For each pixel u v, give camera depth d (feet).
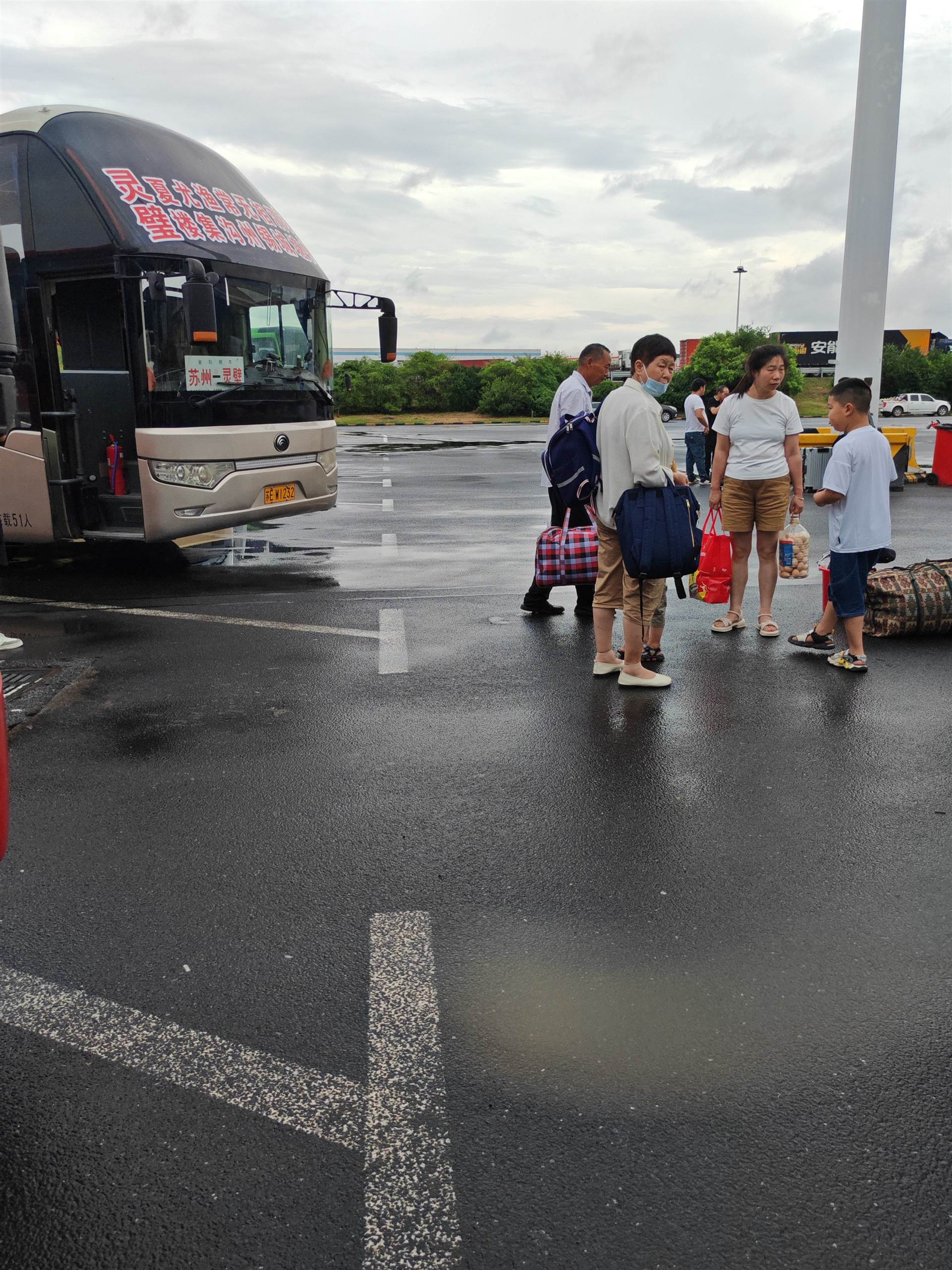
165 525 28.63
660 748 15.58
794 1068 8.23
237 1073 8.25
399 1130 7.59
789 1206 6.83
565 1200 6.90
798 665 20.07
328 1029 8.81
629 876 11.55
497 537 38.09
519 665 20.21
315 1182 7.10
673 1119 7.65
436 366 180.55
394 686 18.93
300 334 32.45
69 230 28.04
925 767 14.76
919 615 21.83
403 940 10.22
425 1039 8.65
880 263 45.24
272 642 22.21
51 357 29.09
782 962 9.80
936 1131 7.51
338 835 12.67
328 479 33.27
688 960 9.84
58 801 13.79
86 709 17.72
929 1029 8.75
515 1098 7.91
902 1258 6.42
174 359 28.25
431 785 14.21
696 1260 6.42
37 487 29.63
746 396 21.25
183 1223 6.77
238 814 13.33
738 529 21.98
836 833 12.64
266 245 31.24
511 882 11.42
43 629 23.72
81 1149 7.44
